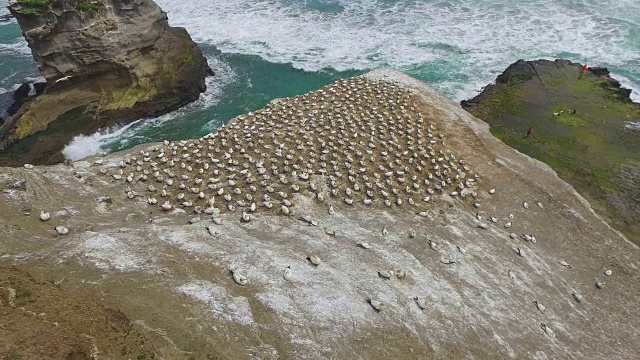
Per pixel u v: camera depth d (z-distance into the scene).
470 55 48.72
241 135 29.70
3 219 18.98
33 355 12.52
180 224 21.50
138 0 40.94
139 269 17.23
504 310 20.45
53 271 16.53
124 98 41.41
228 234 20.83
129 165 26.84
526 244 24.77
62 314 14.53
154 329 14.99
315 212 23.80
